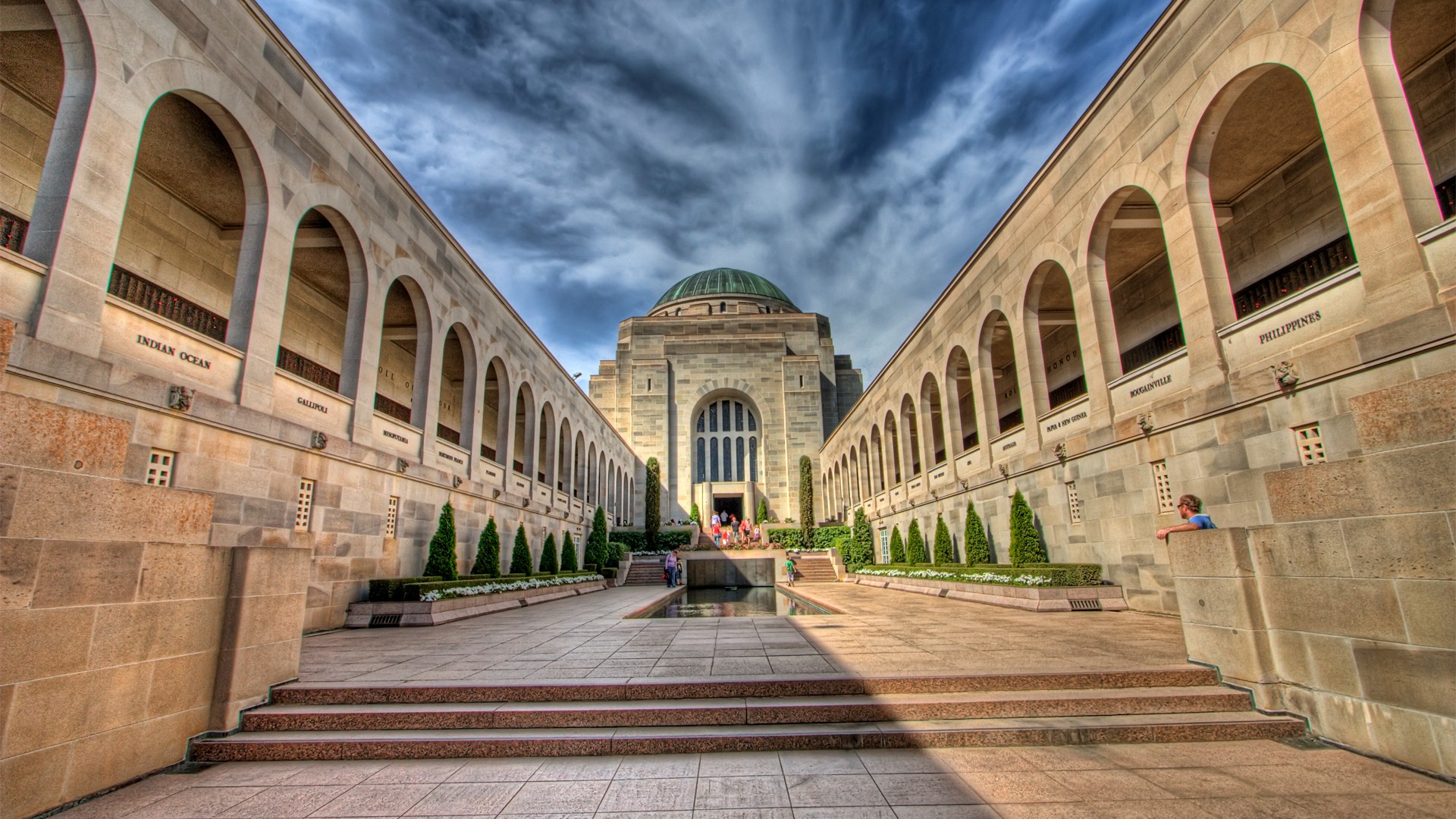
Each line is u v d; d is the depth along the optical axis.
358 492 14.38
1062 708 6.61
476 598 16.11
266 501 11.55
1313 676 6.19
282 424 11.91
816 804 4.81
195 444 10.05
